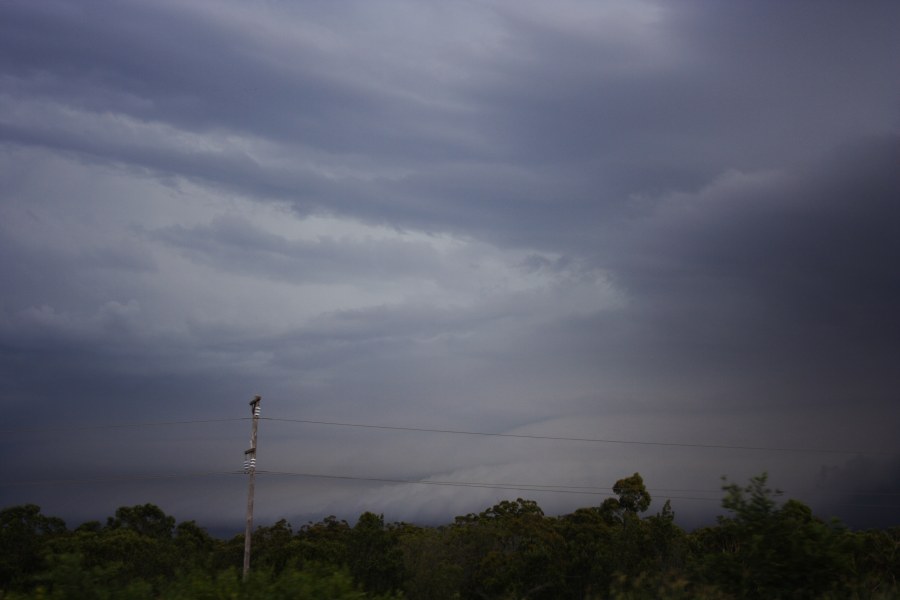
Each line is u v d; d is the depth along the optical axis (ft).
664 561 123.24
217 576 33.60
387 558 134.82
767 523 39.34
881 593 39.75
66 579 31.37
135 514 186.19
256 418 144.97
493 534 152.25
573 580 122.42
